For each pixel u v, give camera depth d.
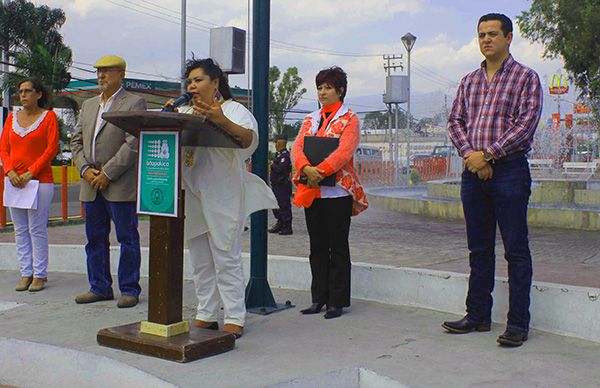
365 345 4.32
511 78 4.34
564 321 4.54
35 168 6.15
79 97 33.22
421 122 40.25
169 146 4.03
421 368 3.84
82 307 5.54
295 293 6.04
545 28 23.41
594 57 22.47
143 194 4.17
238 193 4.43
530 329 4.70
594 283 6.21
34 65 26.88
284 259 6.27
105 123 5.56
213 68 4.37
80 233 11.44
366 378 3.79
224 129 4.03
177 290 4.17
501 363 3.94
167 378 3.59
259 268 5.40
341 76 5.22
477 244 4.59
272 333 4.64
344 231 5.12
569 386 3.57
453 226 11.66
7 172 6.21
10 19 28.19
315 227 5.20
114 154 5.56
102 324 4.91
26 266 6.32
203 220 4.50
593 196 14.02
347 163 5.13
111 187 5.50
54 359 4.13
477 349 4.22
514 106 4.31
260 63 5.30
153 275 4.16
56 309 5.47
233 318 4.52
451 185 16.17
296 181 5.23
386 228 11.40
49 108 6.53
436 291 5.27
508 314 4.37
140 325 4.31
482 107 4.42
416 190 20.36
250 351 4.17
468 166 4.39
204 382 3.54
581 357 4.05
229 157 4.39
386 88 22.64
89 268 5.79
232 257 4.48
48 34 29.55
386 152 39.47
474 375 3.73
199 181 4.41
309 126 5.32
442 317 5.05
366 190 19.38
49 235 11.14
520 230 4.29
